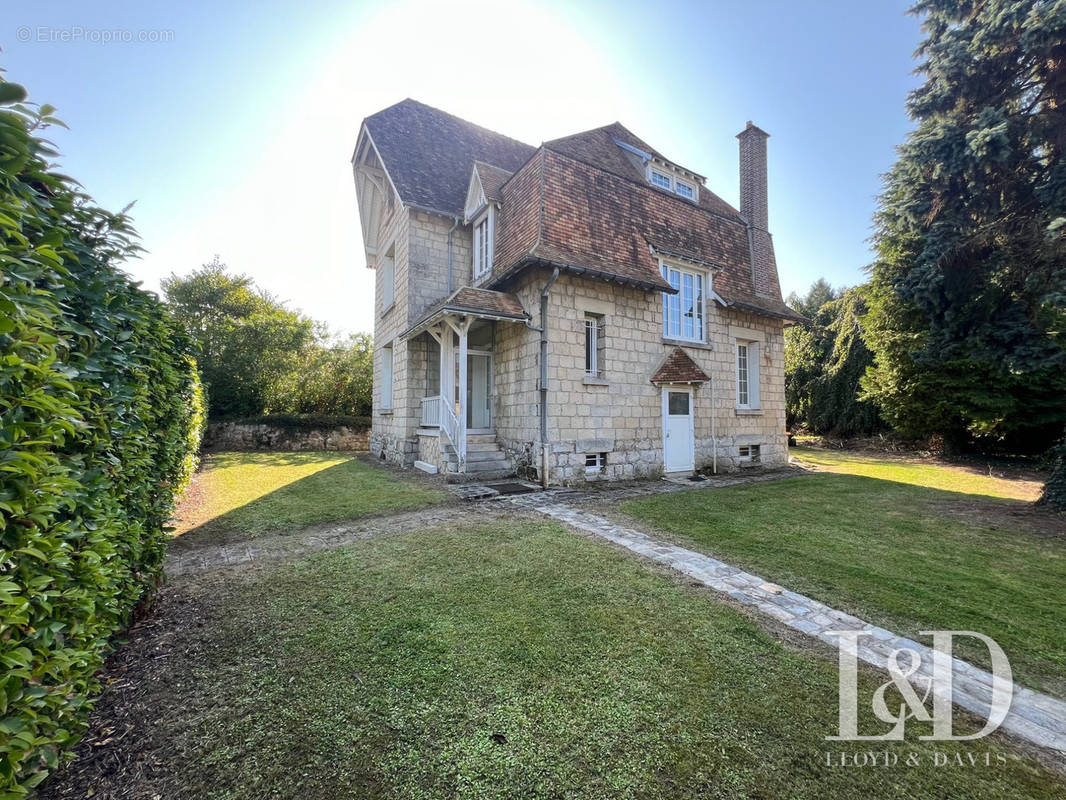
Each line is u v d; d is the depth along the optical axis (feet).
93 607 6.43
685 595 12.88
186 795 6.09
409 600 12.36
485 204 36.88
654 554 16.43
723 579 14.21
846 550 17.16
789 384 80.02
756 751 7.02
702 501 25.79
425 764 6.65
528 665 9.25
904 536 19.03
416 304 38.93
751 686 8.71
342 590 13.03
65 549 5.93
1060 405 42.55
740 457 41.09
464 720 7.61
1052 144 35.35
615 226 33.86
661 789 6.23
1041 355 40.55
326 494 26.66
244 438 61.05
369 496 25.72
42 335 5.23
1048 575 14.76
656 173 42.37
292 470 38.34
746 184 46.34
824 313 80.79
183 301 67.10
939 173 40.47
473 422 39.45
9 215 5.58
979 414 45.21
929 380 47.21
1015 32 34.42
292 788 6.21
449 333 32.91
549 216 30.45
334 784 6.27
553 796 6.11
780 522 21.18
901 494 28.53
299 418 63.16
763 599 12.78
